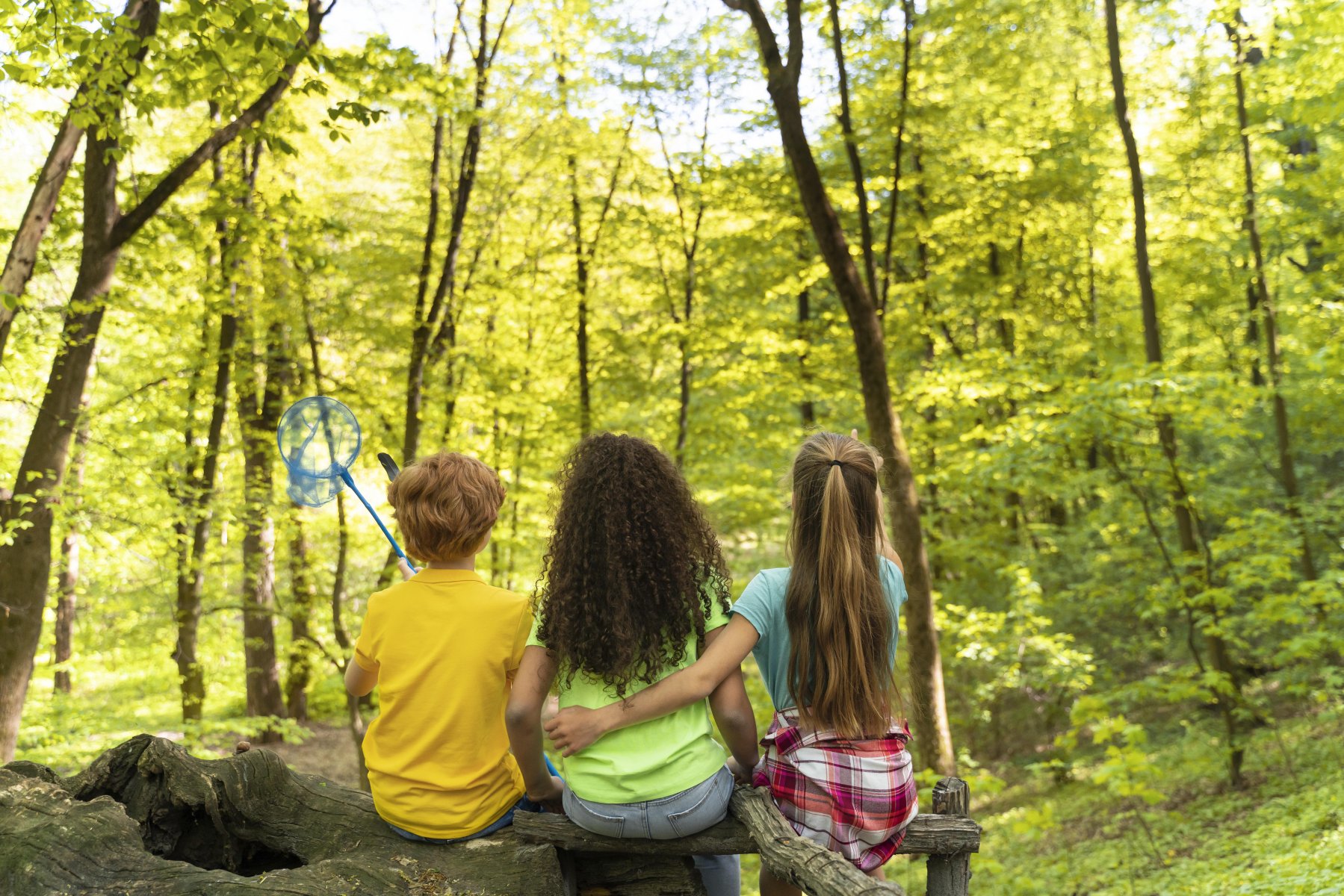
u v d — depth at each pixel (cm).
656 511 228
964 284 1327
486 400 1288
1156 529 977
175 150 1116
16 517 715
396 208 1344
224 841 279
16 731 702
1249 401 873
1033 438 906
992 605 1273
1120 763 668
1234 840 773
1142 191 997
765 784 241
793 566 239
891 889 192
